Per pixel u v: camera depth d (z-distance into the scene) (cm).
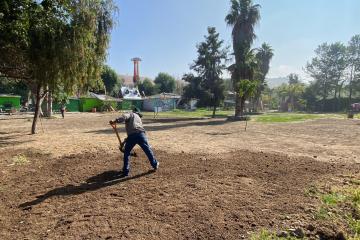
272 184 668
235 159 952
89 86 1969
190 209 516
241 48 3784
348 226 458
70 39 1510
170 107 7938
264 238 410
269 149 1205
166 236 420
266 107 9975
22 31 1206
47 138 1562
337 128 2338
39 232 437
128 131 771
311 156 1041
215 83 4391
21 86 2305
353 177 734
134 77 9881
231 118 3538
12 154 1059
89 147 1212
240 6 3850
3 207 539
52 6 1313
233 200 560
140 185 663
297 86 9056
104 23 1975
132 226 452
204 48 4406
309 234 430
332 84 8419
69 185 670
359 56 7850
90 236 421
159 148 1187
